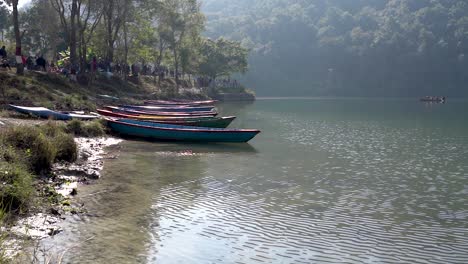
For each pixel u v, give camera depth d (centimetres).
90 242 936
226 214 1179
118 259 870
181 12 6256
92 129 2273
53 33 4866
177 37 6706
